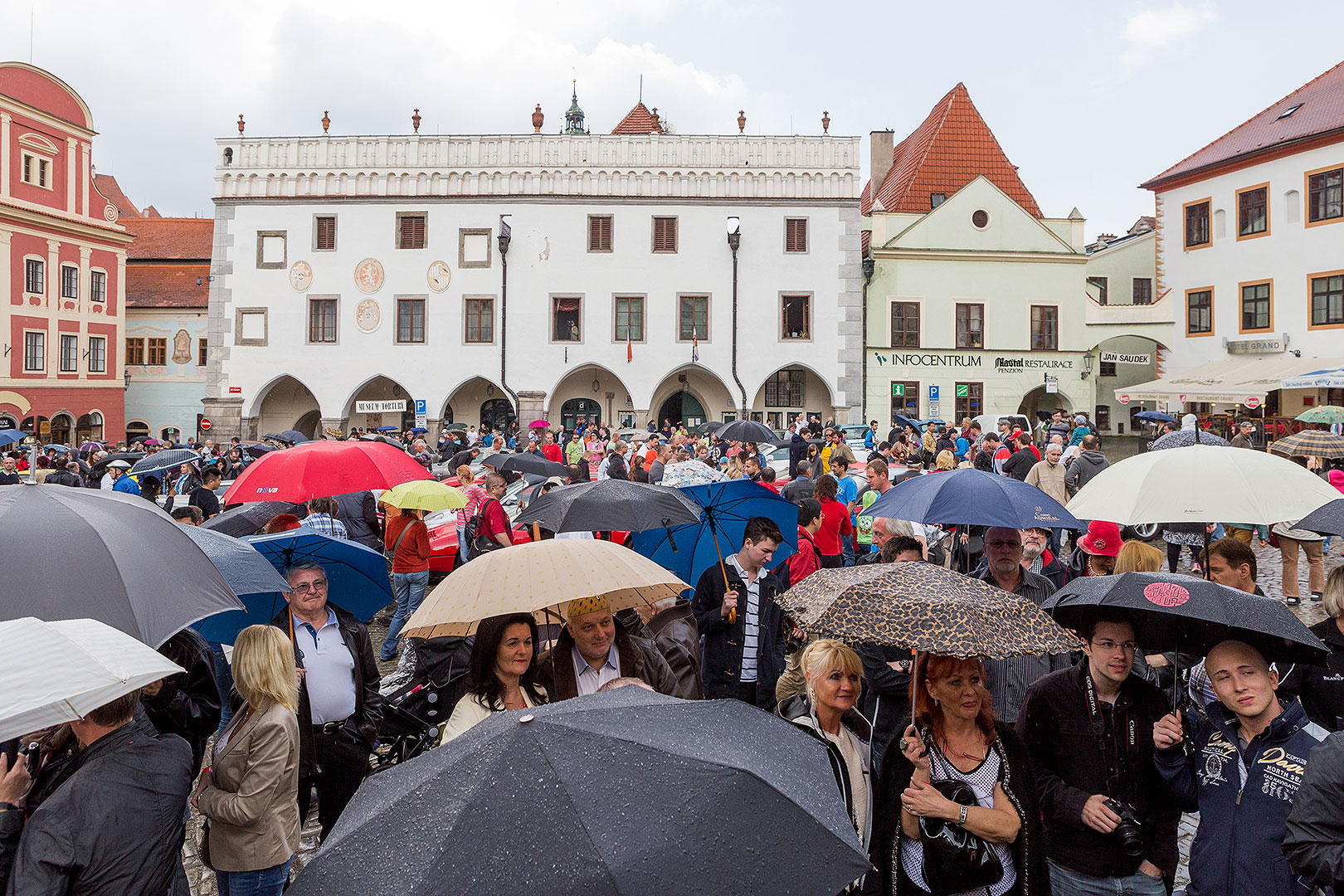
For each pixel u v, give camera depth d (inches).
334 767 238.5
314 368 1497.3
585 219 1496.1
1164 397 1374.3
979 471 267.6
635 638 229.8
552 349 1494.8
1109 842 170.1
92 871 142.9
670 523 274.8
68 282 1615.4
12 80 1499.8
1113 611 170.4
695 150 1497.3
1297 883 148.6
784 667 281.0
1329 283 1369.3
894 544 286.5
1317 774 133.9
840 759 164.4
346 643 243.4
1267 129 1513.3
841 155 1491.1
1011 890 154.5
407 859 101.0
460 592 189.5
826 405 1547.7
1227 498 210.4
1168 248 1627.7
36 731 129.0
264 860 184.9
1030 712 179.2
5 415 1494.8
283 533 254.8
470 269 1493.6
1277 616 156.0
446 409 1563.7
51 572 161.3
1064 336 1545.3
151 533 178.4
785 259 1497.3
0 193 1480.1
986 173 1664.6
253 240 1502.2
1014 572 255.8
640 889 97.6
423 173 1494.8
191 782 159.8
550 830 100.6
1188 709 175.6
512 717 117.1
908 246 1521.9
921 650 143.3
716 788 107.8
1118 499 219.1
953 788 155.6
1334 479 545.0
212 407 1498.5
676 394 1581.0
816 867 107.4
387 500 407.5
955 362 1534.2
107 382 1696.6
